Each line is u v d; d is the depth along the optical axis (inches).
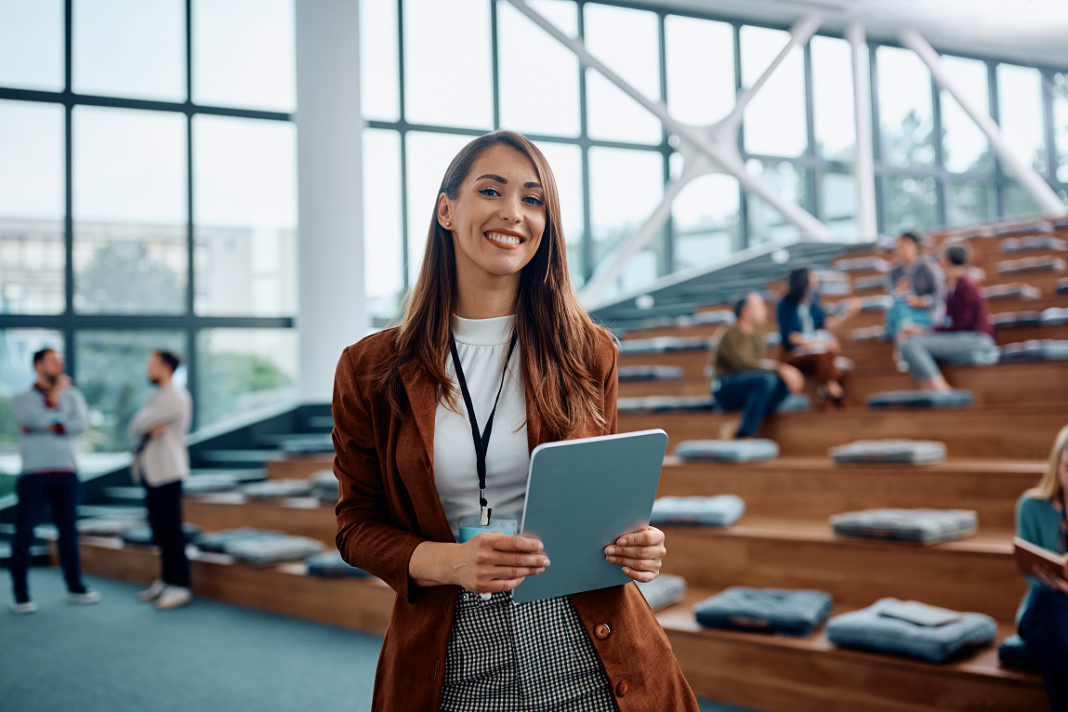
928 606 108.3
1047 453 142.3
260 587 182.9
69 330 290.5
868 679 102.1
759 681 110.6
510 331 49.1
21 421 190.1
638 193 376.2
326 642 155.9
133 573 214.7
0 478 280.1
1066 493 94.9
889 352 201.0
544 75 366.3
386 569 44.0
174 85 309.0
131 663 145.6
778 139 399.5
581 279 365.4
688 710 48.0
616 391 51.0
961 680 95.7
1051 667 87.1
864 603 123.6
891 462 140.7
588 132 370.9
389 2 345.4
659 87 386.9
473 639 43.9
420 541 44.0
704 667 115.3
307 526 204.4
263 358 315.0
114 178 299.9
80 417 196.4
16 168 290.5
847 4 377.4
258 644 155.3
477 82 357.4
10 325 284.0
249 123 316.8
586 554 43.2
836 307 251.4
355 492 48.2
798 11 381.4
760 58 403.9
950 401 158.9
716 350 181.9
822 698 105.4
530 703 43.5
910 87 423.8
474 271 48.8
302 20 294.4
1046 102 448.1
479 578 40.3
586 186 367.2
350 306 297.0
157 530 187.5
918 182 420.5
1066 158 445.7
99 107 298.0
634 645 45.4
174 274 305.7
